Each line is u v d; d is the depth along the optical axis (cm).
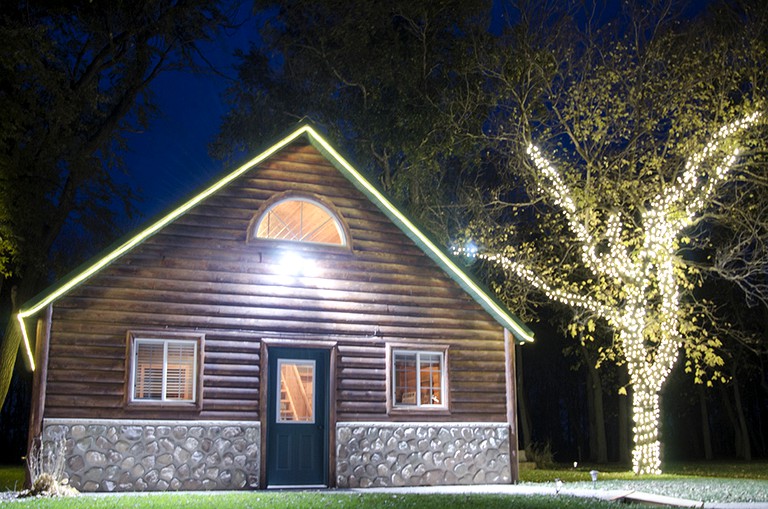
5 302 2900
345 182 1820
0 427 4191
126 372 1562
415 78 2872
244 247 1705
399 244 1834
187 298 1638
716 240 3189
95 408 1531
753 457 4753
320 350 1734
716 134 2303
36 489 1398
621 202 2575
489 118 2888
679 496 1475
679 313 2400
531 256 2739
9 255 2409
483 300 1855
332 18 2934
